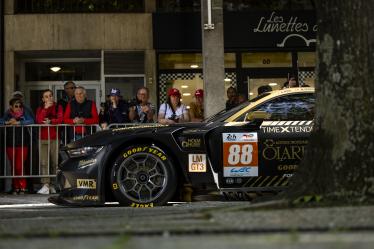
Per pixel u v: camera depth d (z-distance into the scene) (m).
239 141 10.38
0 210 10.49
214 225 6.12
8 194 14.30
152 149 10.28
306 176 7.54
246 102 10.82
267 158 10.41
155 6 19.58
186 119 13.91
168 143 10.32
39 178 14.39
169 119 13.82
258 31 19.45
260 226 5.92
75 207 10.92
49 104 14.52
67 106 14.30
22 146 14.18
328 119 7.43
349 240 5.16
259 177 10.41
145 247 4.95
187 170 10.33
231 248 4.88
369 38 7.39
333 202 7.16
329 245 4.92
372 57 7.38
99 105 19.95
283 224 6.02
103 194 10.20
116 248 4.94
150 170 10.30
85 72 20.30
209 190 10.47
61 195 10.54
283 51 19.66
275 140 10.44
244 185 10.38
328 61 7.47
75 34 19.44
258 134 10.41
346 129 7.30
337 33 7.42
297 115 10.59
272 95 10.67
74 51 19.59
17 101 14.38
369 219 6.13
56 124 14.17
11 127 14.23
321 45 7.56
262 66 19.66
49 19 19.41
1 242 5.43
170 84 19.62
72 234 5.73
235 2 19.59
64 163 10.56
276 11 19.48
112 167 10.22
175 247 4.94
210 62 15.91
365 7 7.39
